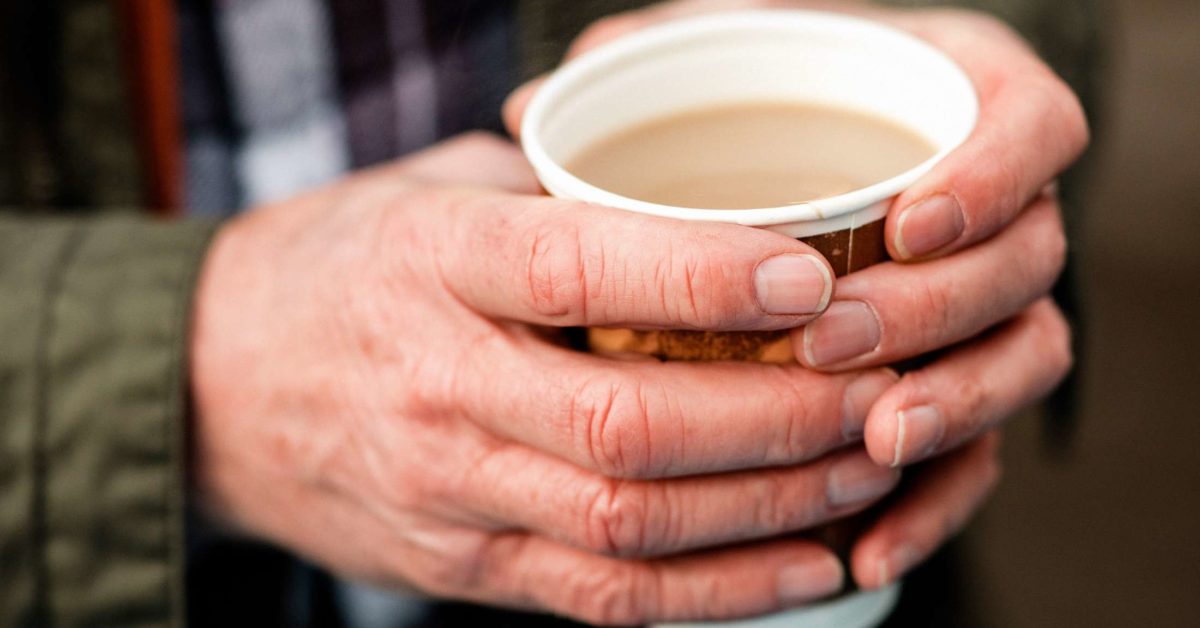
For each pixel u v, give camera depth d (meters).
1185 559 0.73
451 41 0.63
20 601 0.51
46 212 0.59
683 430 0.43
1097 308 0.97
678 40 0.48
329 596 0.63
